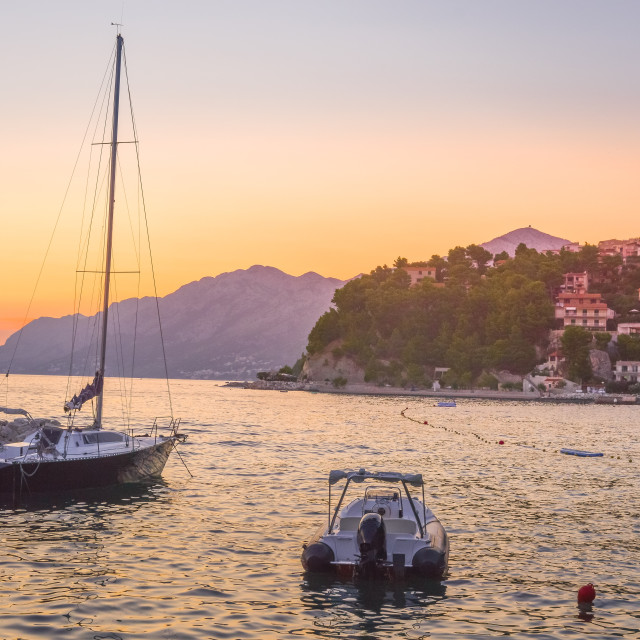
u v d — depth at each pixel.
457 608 19.27
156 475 38.66
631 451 62.44
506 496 36.53
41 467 32.16
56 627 17.00
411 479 24.12
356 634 17.25
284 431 76.94
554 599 20.17
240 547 24.91
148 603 18.94
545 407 164.38
